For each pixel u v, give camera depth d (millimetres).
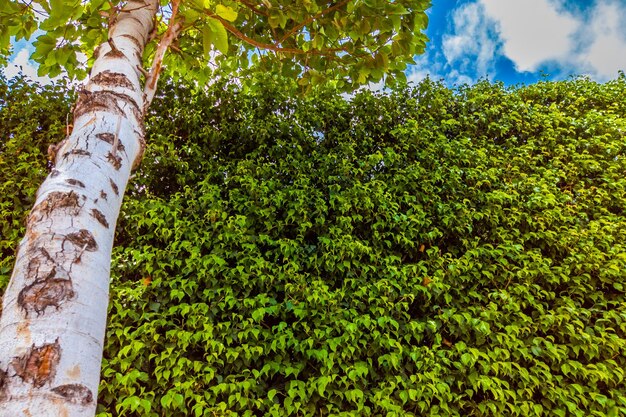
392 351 3484
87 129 1120
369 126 5008
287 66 2984
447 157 4730
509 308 3559
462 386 3396
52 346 738
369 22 2258
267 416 3078
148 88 1603
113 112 1214
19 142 4184
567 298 3701
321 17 2432
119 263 3645
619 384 3418
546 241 4105
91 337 811
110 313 3412
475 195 4410
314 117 4879
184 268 3609
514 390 3359
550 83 5973
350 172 4484
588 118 5234
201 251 3926
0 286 3416
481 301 3838
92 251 904
